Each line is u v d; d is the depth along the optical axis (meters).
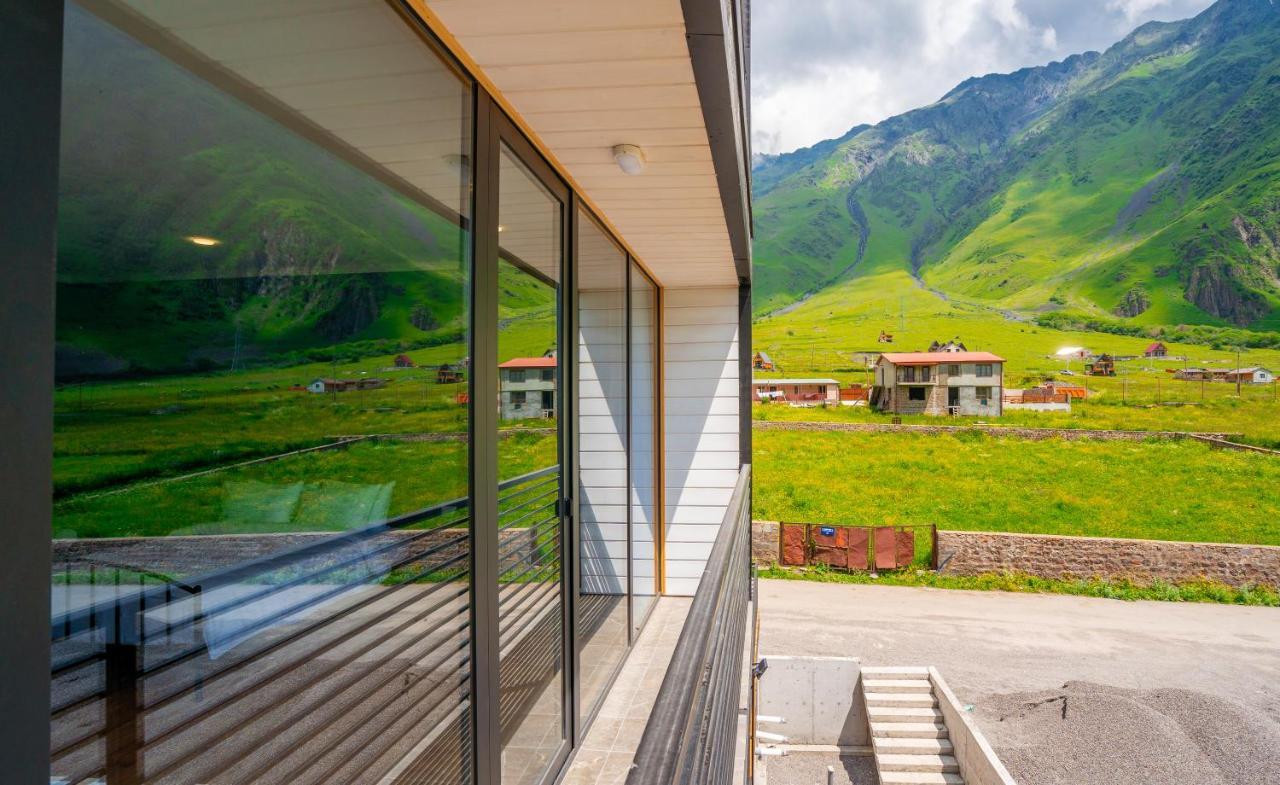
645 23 1.65
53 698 0.68
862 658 12.61
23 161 0.60
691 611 1.20
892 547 17.47
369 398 1.32
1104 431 27.58
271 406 1.03
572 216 3.04
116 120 0.77
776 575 17.59
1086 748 10.29
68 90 0.71
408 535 1.48
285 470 1.06
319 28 1.18
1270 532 20.81
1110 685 11.73
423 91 1.61
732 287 5.77
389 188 1.43
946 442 28.28
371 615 1.32
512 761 2.19
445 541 1.67
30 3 0.60
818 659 11.88
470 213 1.89
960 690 11.72
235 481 0.95
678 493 5.79
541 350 2.62
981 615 14.82
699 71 1.90
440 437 1.66
